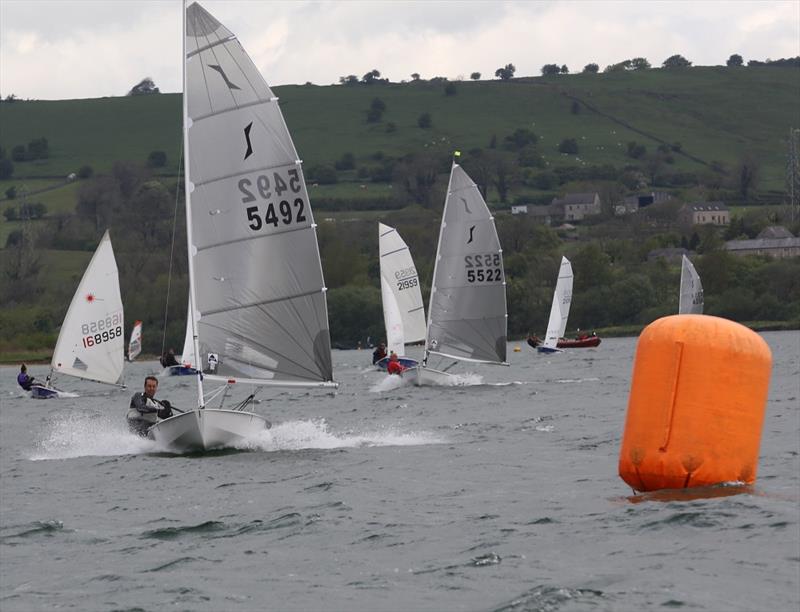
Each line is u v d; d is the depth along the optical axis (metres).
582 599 33.47
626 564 37.41
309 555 42.06
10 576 41.25
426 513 49.75
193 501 56.38
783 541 38.56
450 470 64.25
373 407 121.69
